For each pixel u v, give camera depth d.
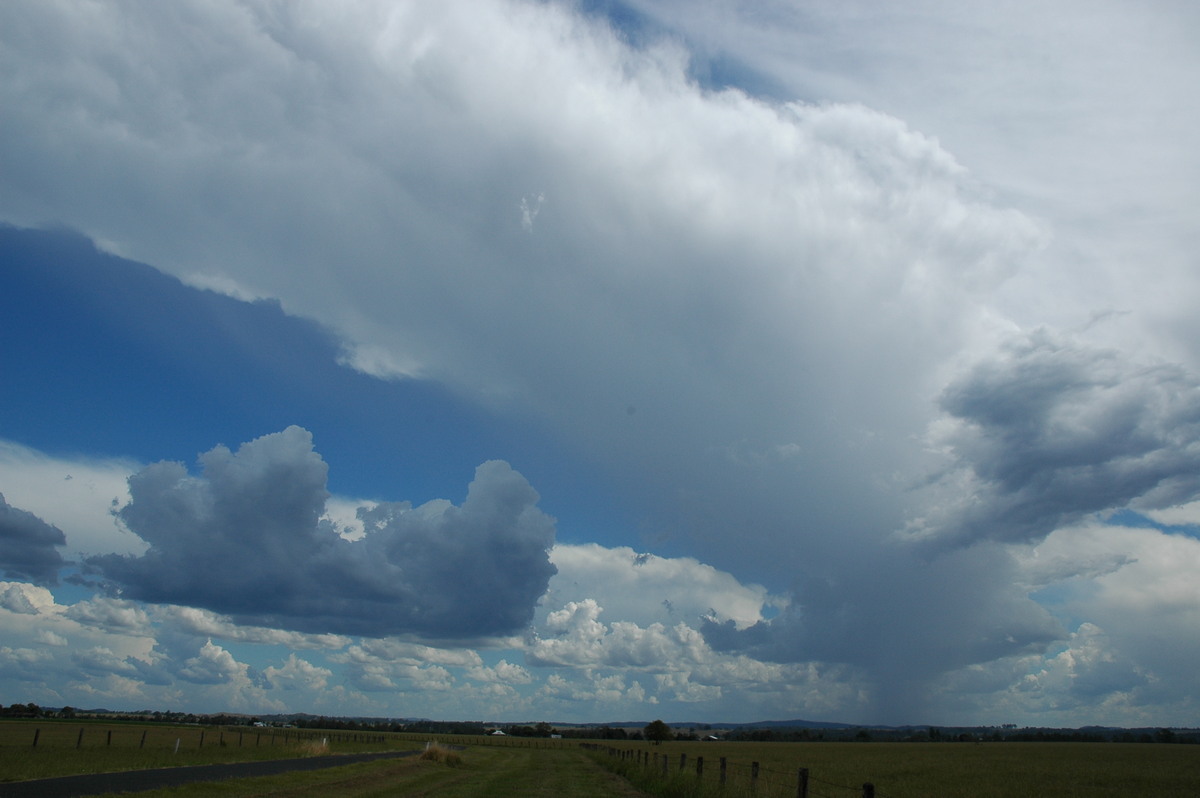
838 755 81.38
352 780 29.91
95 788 22.38
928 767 55.34
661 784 28.78
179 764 33.47
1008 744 134.88
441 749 46.81
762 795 22.19
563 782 34.09
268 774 29.59
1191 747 109.94
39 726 92.00
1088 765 58.06
